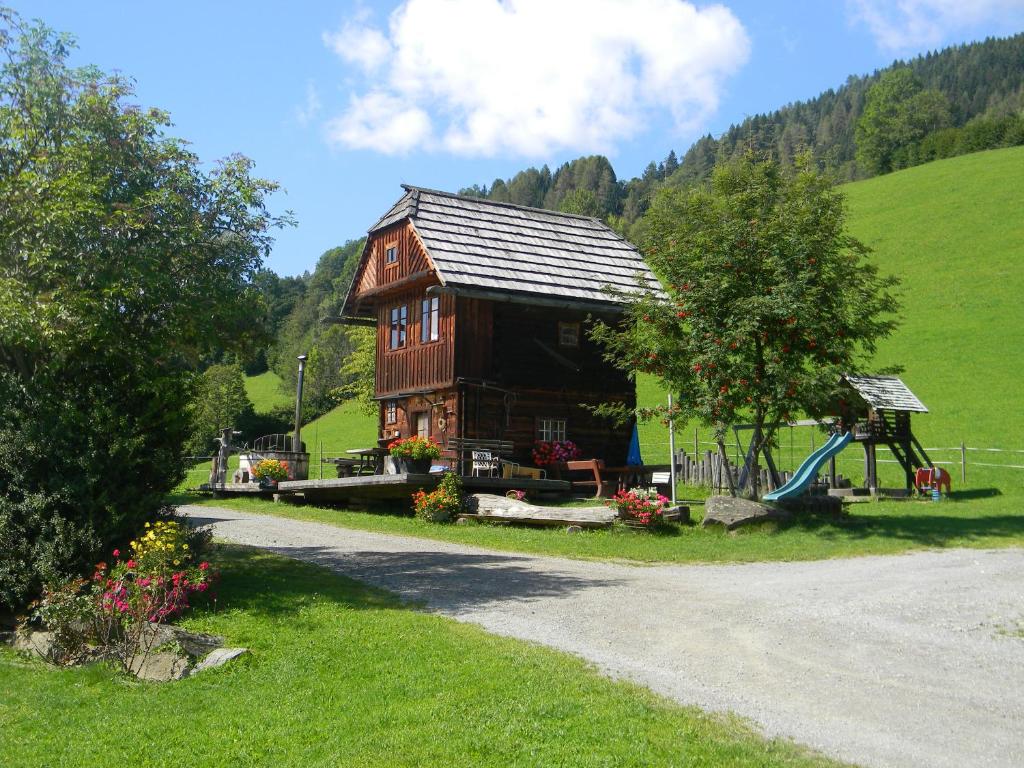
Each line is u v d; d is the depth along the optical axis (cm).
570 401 3036
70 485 1230
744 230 2025
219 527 2241
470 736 738
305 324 11050
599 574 1515
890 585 1380
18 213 1348
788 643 1041
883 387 3055
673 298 2125
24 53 1427
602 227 3450
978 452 3631
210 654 1014
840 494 3014
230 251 1542
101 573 1138
